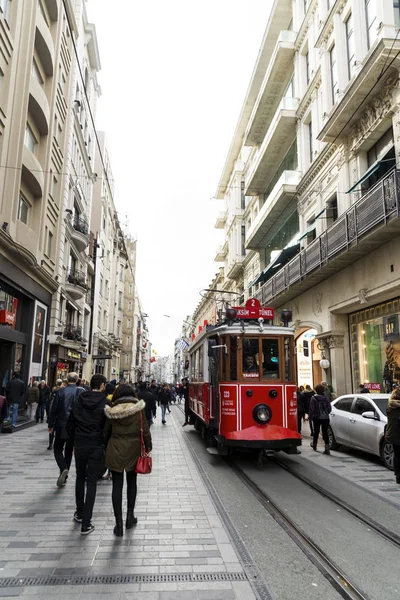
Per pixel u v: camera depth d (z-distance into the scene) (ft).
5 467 27.07
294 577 12.71
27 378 58.34
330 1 59.06
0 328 47.19
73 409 17.06
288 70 77.61
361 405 33.27
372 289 44.70
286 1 78.33
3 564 13.06
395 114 41.86
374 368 47.98
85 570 12.71
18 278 52.75
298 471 27.91
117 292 167.32
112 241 156.25
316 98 63.67
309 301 62.54
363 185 49.29
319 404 35.06
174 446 38.50
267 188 94.17
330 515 18.85
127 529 16.25
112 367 160.97
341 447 37.32
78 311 96.89
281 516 18.60
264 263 94.27
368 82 42.88
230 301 130.72
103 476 26.05
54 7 66.59
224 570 12.89
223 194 145.38
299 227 68.85
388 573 13.16
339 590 11.91
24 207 59.57
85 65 100.89
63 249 76.43
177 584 11.98
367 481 25.20
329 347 55.67
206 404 36.40
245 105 104.01
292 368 31.32
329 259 49.70
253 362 30.73
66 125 76.84
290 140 76.07
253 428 29.17
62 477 22.45
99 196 126.52
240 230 120.26
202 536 15.58
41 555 13.74
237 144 125.08
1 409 40.75
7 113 47.93
